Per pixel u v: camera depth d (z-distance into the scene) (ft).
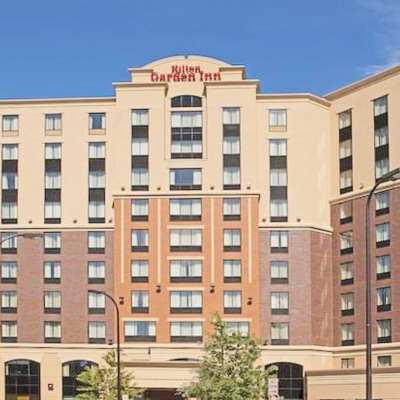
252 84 324.19
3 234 328.70
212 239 316.81
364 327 310.04
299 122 325.21
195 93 325.62
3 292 326.85
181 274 316.19
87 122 330.95
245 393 239.91
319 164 326.65
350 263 317.83
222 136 322.55
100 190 327.67
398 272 299.38
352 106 323.37
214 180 319.88
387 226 305.12
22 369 322.75
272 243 319.88
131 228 319.27
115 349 297.94
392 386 273.33
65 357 321.11
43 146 331.57
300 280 317.22
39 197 329.31
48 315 323.98
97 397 277.23
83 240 325.83
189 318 313.73
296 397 310.24
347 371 288.92
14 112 333.83
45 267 326.24
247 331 311.68
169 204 319.47
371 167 314.14
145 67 330.13
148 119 323.98
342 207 322.96
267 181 323.78
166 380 302.66
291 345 313.32
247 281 314.35
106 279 323.37
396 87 308.19
